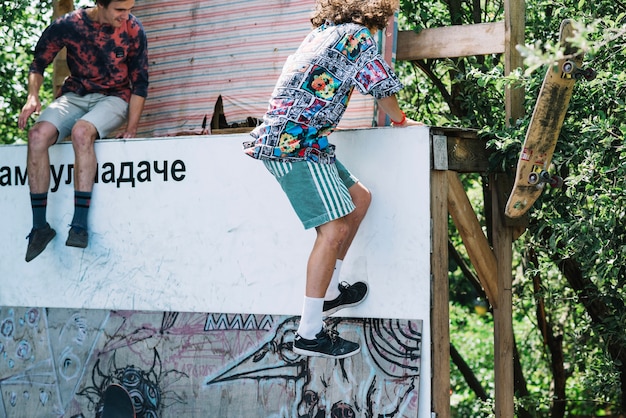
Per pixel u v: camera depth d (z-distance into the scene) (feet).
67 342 16.42
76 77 17.12
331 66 13.12
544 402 21.36
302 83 13.15
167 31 19.22
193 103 18.79
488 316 32.27
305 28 17.74
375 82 13.05
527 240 19.72
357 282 14.43
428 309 14.02
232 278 15.33
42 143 16.42
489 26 16.06
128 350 15.92
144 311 15.90
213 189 15.52
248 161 15.29
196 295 15.57
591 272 16.25
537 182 14.15
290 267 14.94
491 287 15.97
